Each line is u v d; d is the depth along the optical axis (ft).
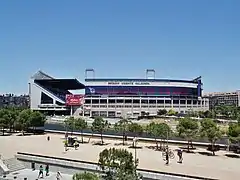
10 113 423.23
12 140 344.08
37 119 416.05
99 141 340.59
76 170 199.62
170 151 253.03
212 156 253.65
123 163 120.26
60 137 377.71
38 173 203.51
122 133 361.10
